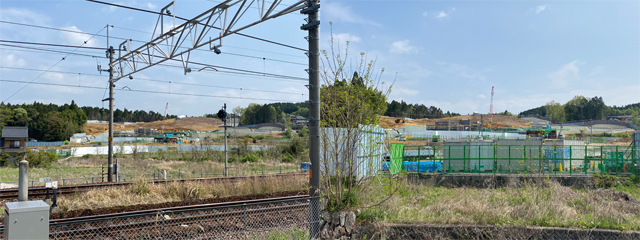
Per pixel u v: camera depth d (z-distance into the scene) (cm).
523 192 1358
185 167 3250
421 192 1475
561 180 1809
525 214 1077
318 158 941
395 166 1805
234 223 970
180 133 10256
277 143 5047
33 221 456
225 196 1514
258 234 864
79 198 1367
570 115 14350
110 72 2125
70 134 9788
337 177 1065
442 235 977
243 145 4784
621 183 1784
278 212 1084
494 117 14125
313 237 873
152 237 846
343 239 1003
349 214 1034
